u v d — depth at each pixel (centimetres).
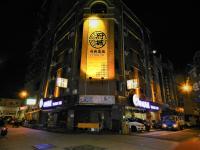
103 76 2306
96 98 2155
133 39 3294
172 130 2392
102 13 2712
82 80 2306
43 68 3900
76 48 2666
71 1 3450
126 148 913
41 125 2878
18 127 2694
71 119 2245
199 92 3183
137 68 3097
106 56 2398
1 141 1116
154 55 4044
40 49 4650
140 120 2294
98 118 2230
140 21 3678
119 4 2989
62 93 2759
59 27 3669
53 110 2897
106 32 2534
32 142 1083
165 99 3972
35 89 4238
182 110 4431
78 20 2831
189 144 620
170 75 4569
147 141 1188
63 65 3009
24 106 4822
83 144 1022
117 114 2150
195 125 3959
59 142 1093
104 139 1276
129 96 2352
